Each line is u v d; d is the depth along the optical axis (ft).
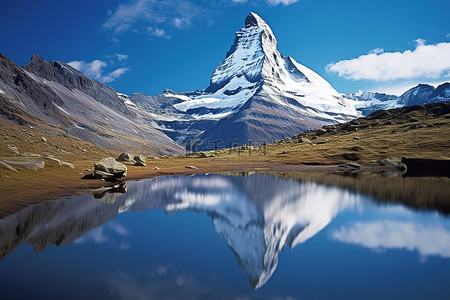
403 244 63.62
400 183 166.20
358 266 51.90
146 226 77.82
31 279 44.78
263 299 40.01
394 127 451.53
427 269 50.57
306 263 53.06
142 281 44.60
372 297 40.88
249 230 74.95
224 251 58.95
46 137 520.83
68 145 528.63
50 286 42.60
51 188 127.34
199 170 260.62
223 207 105.19
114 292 41.09
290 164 311.27
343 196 125.59
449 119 419.13
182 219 86.33
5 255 54.80
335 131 543.80
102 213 90.89
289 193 135.64
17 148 386.11
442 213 92.43
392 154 310.45
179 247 60.95
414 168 251.19
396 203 108.88
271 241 65.51
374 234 70.95
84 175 166.40
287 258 55.77
